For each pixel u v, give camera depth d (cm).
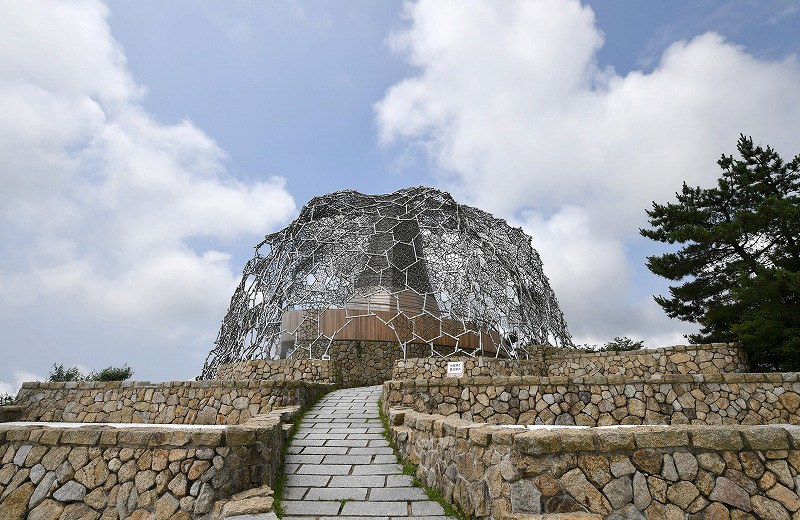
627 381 1121
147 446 604
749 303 1803
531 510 464
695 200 2317
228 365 2055
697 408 1084
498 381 1129
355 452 856
